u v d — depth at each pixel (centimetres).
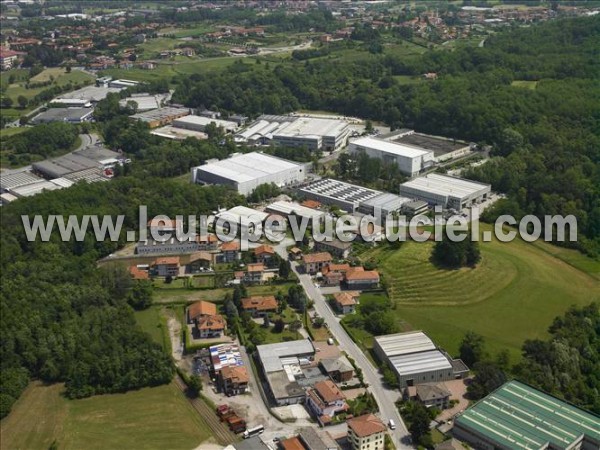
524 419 19538
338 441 19700
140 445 19962
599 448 18712
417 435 19500
